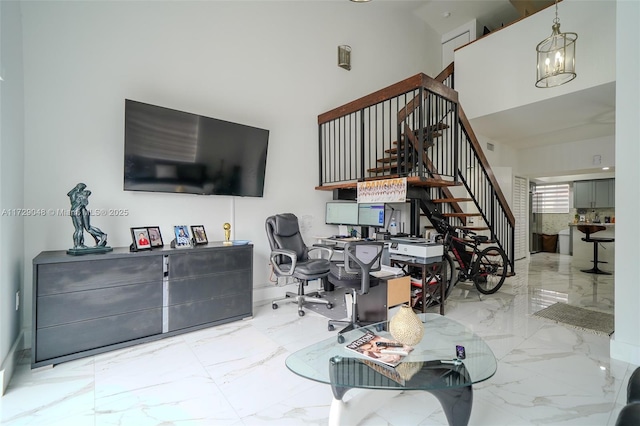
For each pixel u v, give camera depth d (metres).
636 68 2.18
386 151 4.66
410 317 1.67
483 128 5.65
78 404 1.76
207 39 3.37
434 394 1.50
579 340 2.65
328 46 4.48
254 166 3.60
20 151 2.33
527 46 4.46
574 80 4.00
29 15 2.44
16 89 2.24
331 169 4.49
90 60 2.71
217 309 2.93
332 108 4.54
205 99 3.36
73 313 2.23
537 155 7.09
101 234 2.49
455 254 4.20
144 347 2.48
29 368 2.13
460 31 6.29
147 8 3.00
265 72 3.82
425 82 3.25
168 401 1.79
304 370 1.48
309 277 3.09
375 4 5.15
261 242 3.81
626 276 2.26
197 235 3.09
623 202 2.26
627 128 2.23
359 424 1.61
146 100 2.99
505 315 3.32
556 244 8.88
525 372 2.12
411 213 4.21
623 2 2.23
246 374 2.09
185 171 3.07
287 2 4.02
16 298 2.23
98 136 2.75
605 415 1.66
